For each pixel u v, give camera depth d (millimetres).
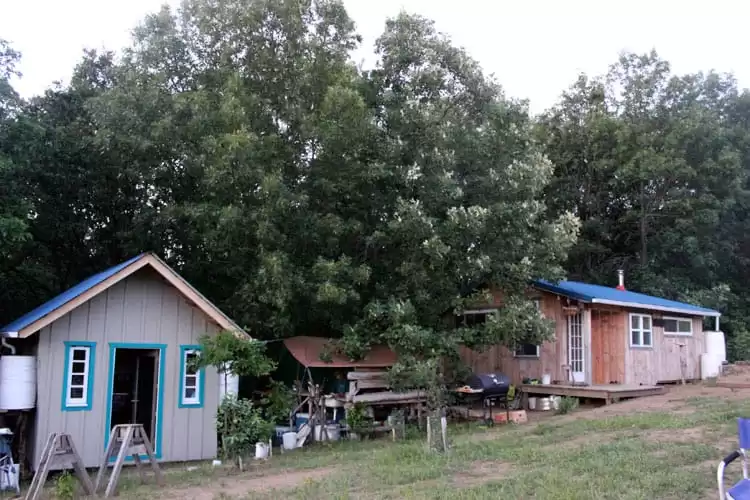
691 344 23750
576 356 19859
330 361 16078
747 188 33219
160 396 13914
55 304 13188
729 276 33750
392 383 15789
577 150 32875
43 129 16328
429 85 17281
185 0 17922
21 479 12211
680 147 30734
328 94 15375
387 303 16078
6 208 14969
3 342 12625
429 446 11953
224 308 17125
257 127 16391
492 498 7984
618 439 11984
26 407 12469
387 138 16406
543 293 20625
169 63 17938
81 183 19062
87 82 20141
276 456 13648
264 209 15109
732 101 36188
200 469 12258
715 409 15219
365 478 9875
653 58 32750
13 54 15953
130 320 13805
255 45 17125
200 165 16453
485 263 15742
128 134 17031
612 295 20859
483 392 16828
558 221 18000
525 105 21172
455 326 20531
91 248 20688
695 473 8859
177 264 19047
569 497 7746
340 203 17188
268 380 17547
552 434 13281
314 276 15648
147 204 18875
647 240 32750
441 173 16156
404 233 15789
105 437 13250
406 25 17422
